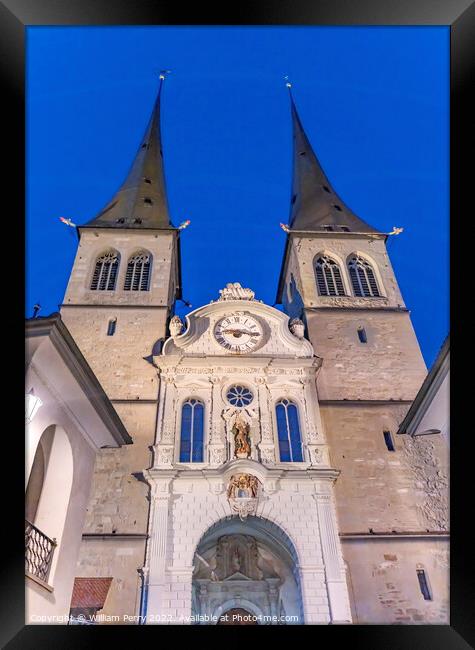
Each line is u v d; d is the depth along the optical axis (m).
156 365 34.28
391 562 26.62
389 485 29.58
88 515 27.67
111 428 19.61
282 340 35.22
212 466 29.12
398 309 39.69
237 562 28.36
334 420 32.53
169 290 41.88
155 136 56.72
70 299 39.25
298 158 56.06
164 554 25.84
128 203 48.53
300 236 44.62
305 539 26.75
